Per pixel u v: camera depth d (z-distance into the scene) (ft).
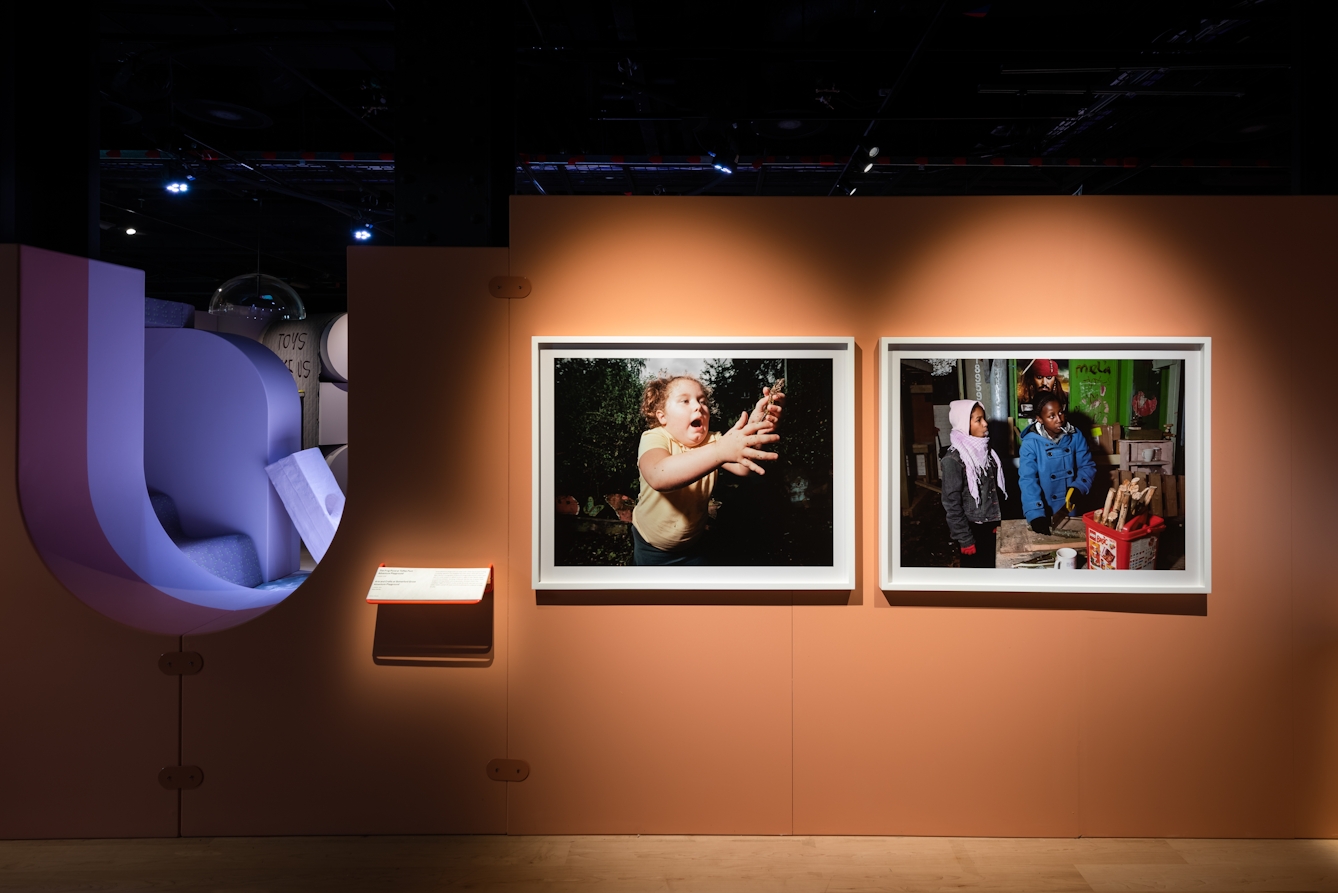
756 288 8.83
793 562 8.79
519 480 8.91
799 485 8.78
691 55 14.24
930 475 8.75
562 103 16.70
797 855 8.48
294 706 8.96
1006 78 15.23
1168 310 8.78
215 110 15.83
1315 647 8.81
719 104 15.66
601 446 8.77
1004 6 13.80
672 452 8.75
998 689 8.87
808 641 8.90
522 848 8.65
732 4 13.76
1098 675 8.86
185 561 11.30
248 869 8.21
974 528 8.74
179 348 20.12
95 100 10.00
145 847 8.66
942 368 8.72
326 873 8.13
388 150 19.75
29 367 8.65
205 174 20.08
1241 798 8.86
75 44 9.79
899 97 16.26
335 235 27.58
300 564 23.03
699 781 8.92
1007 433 8.69
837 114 16.29
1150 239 8.76
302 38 13.44
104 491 9.69
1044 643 8.86
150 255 31.19
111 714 8.87
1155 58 13.67
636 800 8.95
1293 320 8.77
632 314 8.84
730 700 8.91
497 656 8.95
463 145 9.48
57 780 8.85
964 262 8.80
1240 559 8.81
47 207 9.64
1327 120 9.92
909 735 8.91
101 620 8.82
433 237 9.52
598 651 8.91
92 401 9.50
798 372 8.74
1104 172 20.61
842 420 8.73
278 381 20.81
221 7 13.33
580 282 8.85
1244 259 8.75
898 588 8.75
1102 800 8.87
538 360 8.71
